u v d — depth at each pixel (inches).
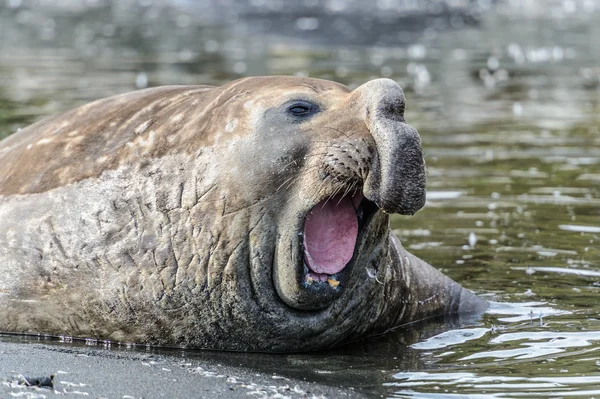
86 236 895.7
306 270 847.7
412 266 1017.5
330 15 3865.7
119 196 894.4
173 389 765.9
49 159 956.6
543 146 1828.2
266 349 886.4
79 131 969.5
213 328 877.2
